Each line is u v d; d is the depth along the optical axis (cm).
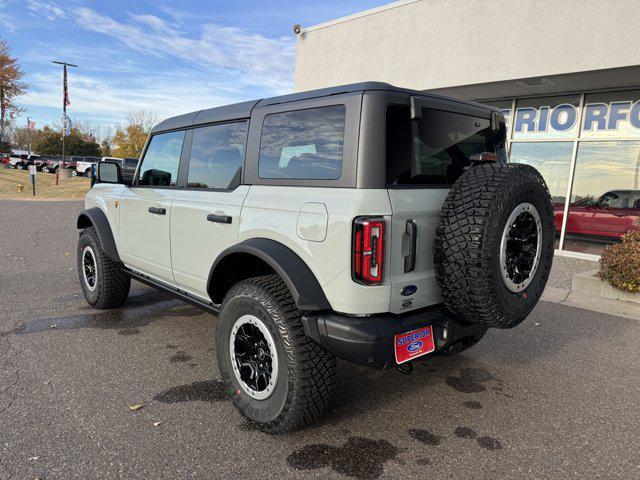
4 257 796
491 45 883
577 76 804
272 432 277
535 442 283
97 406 309
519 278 273
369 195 244
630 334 486
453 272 253
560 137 959
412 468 254
